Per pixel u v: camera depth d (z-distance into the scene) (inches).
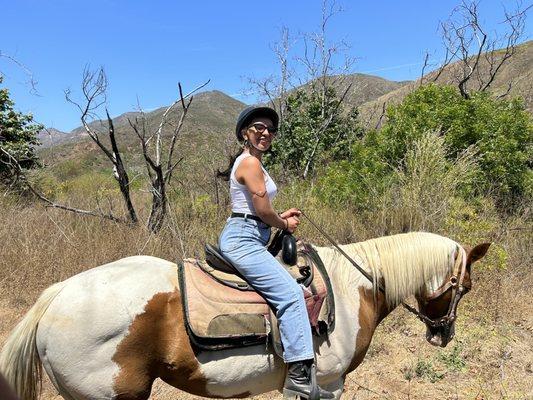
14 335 110.6
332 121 534.3
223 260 123.0
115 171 327.3
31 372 111.4
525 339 233.6
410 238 142.8
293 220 127.0
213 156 425.4
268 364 121.1
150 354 113.8
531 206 360.8
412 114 384.5
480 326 240.7
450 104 384.5
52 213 341.7
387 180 352.5
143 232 299.0
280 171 486.6
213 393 120.0
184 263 124.9
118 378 110.8
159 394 183.8
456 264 143.3
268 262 119.7
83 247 278.5
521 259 305.3
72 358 108.8
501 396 186.9
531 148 390.3
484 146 366.6
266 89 500.4
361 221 330.0
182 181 402.6
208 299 117.3
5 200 398.3
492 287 264.4
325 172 456.4
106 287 113.4
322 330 124.4
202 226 318.7
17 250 279.0
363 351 135.0
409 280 139.4
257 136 122.8
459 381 197.2
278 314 118.6
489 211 339.3
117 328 110.3
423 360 209.6
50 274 259.1
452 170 327.9
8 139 546.3
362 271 136.2
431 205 307.1
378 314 140.4
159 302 114.4
